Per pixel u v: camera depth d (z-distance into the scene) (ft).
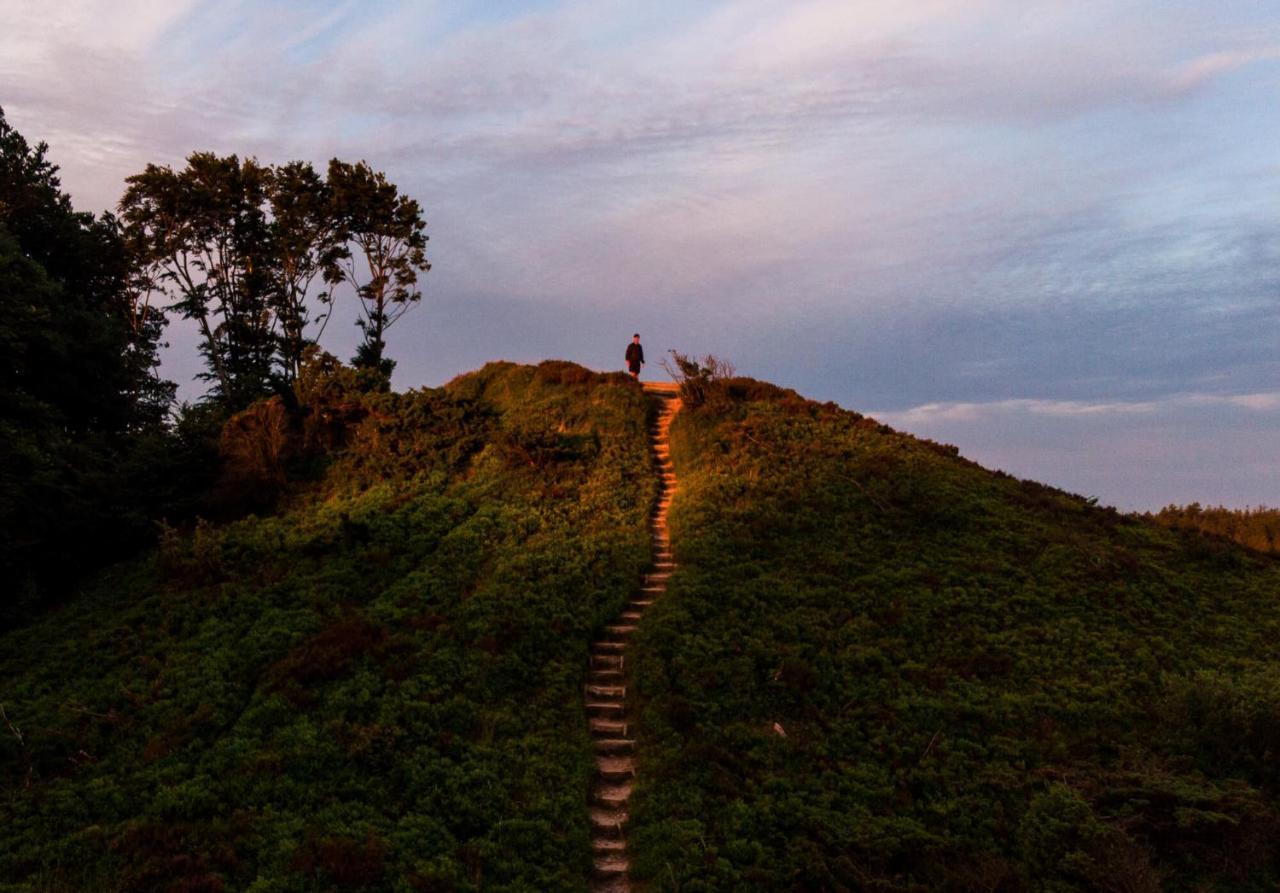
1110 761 65.46
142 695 68.80
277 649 74.95
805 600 85.40
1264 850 56.80
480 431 124.98
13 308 103.71
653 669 73.56
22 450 92.32
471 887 49.70
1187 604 89.76
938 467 116.57
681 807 58.18
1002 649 78.95
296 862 49.52
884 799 60.85
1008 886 52.85
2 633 83.56
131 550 101.65
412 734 63.52
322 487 112.68
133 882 48.08
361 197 198.90
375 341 200.95
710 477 111.96
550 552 93.35
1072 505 111.04
